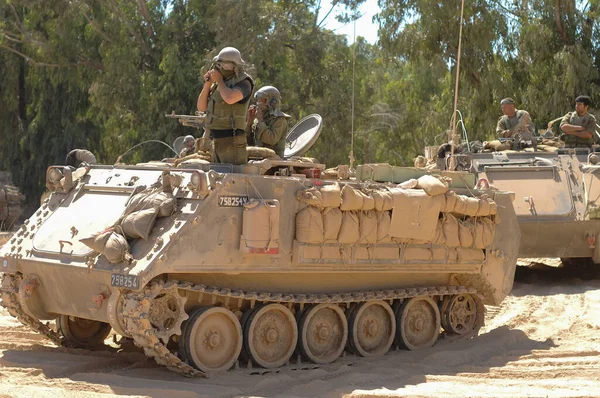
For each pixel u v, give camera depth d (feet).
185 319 27.43
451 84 113.80
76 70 136.36
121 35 129.49
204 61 120.67
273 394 26.71
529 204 54.39
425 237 33.60
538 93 109.50
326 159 130.52
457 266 35.83
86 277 28.17
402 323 34.76
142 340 26.32
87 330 34.17
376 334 34.17
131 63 127.44
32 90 145.07
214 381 27.66
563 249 54.44
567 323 41.96
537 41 107.34
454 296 37.27
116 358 30.83
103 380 27.12
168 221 27.63
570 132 61.46
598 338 38.04
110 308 27.30
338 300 31.91
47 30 137.08
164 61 122.31
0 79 145.48
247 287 30.14
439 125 124.57
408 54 111.96
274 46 122.01
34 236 30.91
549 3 108.17
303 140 38.96
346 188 30.78
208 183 27.63
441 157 60.08
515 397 25.96
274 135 35.32
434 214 33.71
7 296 31.42
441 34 109.09
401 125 154.51
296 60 129.59
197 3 130.41
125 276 26.17
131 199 28.45
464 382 28.96
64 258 28.73
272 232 28.48
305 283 31.91
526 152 58.44
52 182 32.32
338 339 32.71
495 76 109.60
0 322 39.93
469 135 115.24
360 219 31.37
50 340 34.40
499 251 37.45
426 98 153.17
